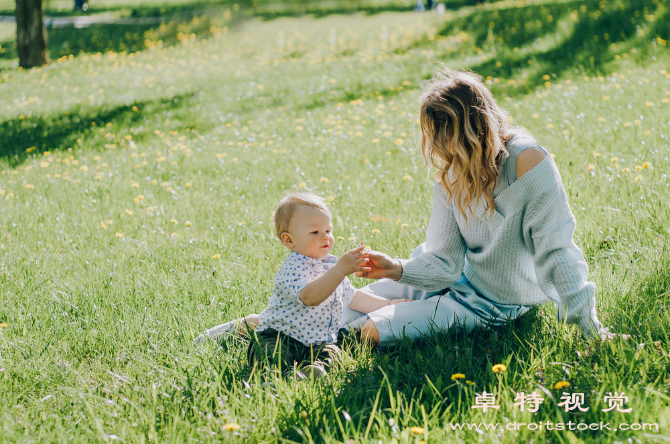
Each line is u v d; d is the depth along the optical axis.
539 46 11.32
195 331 2.92
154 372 2.57
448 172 2.62
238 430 2.06
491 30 13.35
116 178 6.10
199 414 2.19
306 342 2.64
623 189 4.17
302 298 2.52
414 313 2.74
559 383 2.12
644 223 3.63
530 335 2.66
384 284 3.14
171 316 3.07
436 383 2.26
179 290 3.40
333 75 12.21
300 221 2.63
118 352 2.80
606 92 7.44
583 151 5.36
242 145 7.37
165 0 29.25
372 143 6.80
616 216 3.79
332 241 2.71
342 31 18.06
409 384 2.37
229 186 5.65
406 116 7.91
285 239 2.69
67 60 16.59
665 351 2.34
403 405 2.23
